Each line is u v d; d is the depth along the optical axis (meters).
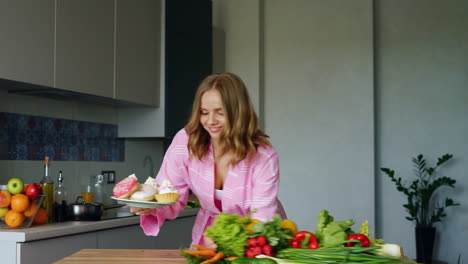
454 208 4.65
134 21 3.47
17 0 2.50
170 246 3.33
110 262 1.66
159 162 4.40
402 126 4.80
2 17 2.41
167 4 3.80
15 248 2.23
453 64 4.71
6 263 2.25
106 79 3.18
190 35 4.08
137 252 1.86
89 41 3.03
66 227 2.45
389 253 1.50
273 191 2.00
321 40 4.87
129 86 3.40
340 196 4.72
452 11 4.73
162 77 3.77
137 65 3.49
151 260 1.70
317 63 4.88
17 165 2.96
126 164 3.96
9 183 2.35
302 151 4.88
